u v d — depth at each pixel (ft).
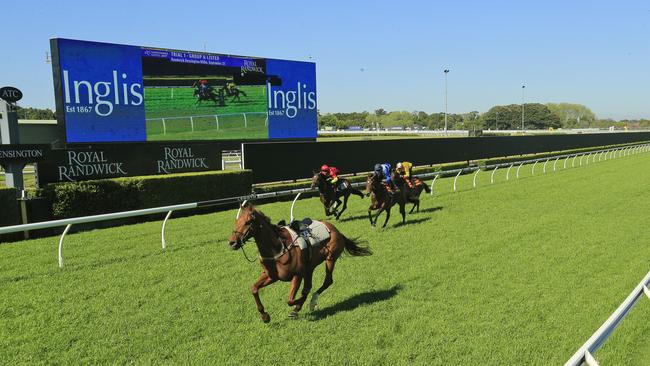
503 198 51.44
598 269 25.84
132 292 21.75
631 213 42.37
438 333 17.83
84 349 16.34
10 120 37.78
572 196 52.42
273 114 69.00
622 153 119.65
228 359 15.78
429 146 80.48
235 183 50.49
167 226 37.24
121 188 40.96
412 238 32.78
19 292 21.54
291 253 18.29
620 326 18.74
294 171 59.52
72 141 49.03
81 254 28.19
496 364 15.55
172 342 16.96
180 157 49.98
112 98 51.98
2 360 15.51
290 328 18.25
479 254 28.91
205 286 22.70
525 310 19.99
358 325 18.53
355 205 47.96
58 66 47.62
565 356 16.08
